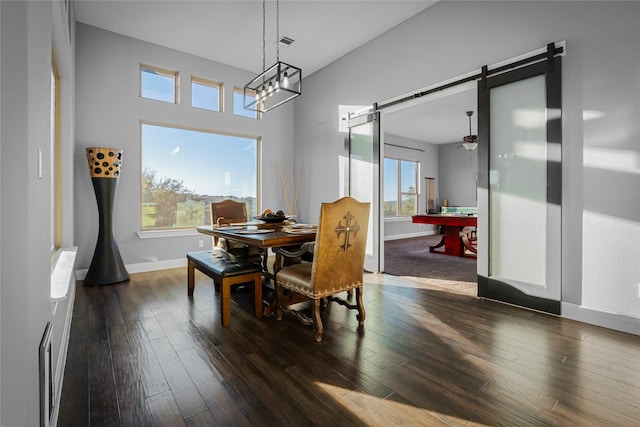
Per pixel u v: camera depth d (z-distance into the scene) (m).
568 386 1.53
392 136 7.89
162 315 2.52
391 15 3.61
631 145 2.17
